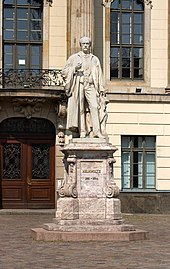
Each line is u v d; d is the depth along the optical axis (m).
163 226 25.61
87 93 19.73
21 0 36.47
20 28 36.41
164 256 15.85
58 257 15.68
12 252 16.70
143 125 36.34
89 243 18.20
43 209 35.53
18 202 35.72
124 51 37.03
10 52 36.22
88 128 19.89
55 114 35.66
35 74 35.66
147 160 36.50
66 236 18.61
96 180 19.38
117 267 14.09
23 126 35.91
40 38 36.50
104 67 36.62
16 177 35.81
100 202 19.23
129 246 17.66
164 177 36.34
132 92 36.41
